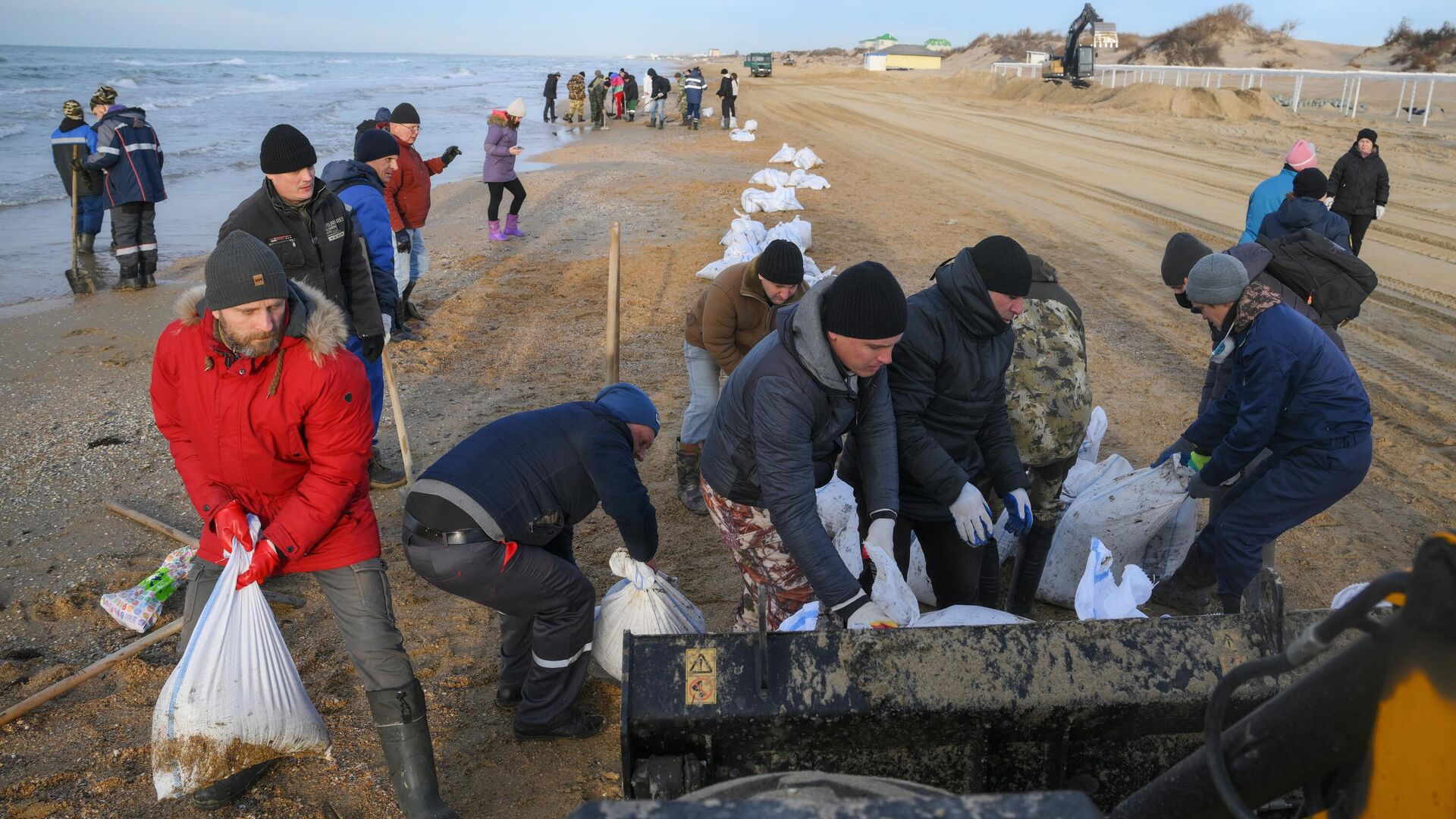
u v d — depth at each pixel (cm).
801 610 299
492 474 295
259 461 271
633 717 199
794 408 271
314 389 263
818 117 3247
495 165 1167
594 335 814
